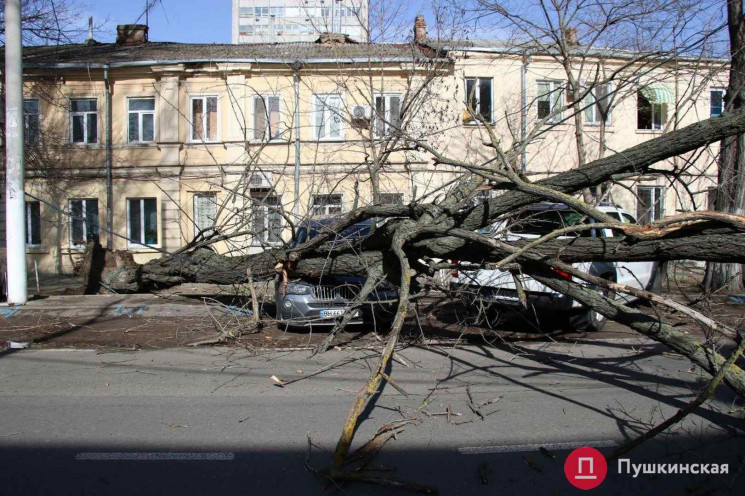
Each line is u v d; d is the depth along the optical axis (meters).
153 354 7.61
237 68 17.42
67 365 7.02
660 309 10.08
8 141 10.26
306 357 7.45
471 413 5.27
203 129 18.28
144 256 18.66
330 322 8.41
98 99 18.52
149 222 18.72
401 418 5.14
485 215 7.07
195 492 3.74
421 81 11.63
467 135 16.64
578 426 4.93
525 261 6.56
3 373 6.64
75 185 18.67
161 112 18.16
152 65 17.91
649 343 8.20
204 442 4.56
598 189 11.45
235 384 6.22
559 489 3.82
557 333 9.01
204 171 18.17
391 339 5.00
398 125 8.86
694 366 6.83
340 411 5.33
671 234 5.96
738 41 10.30
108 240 17.91
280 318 8.66
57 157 18.59
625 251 6.25
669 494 3.79
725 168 10.35
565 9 10.73
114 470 4.05
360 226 8.79
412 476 3.98
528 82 17.56
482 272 8.53
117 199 18.55
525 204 7.03
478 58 16.25
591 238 6.52
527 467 4.14
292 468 4.11
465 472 4.05
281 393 5.90
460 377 6.51
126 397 5.75
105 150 18.50
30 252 18.72
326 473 3.94
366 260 7.79
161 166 18.28
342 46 11.52
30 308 10.09
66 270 18.69
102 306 10.15
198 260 9.23
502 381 6.34
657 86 12.75
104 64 17.89
